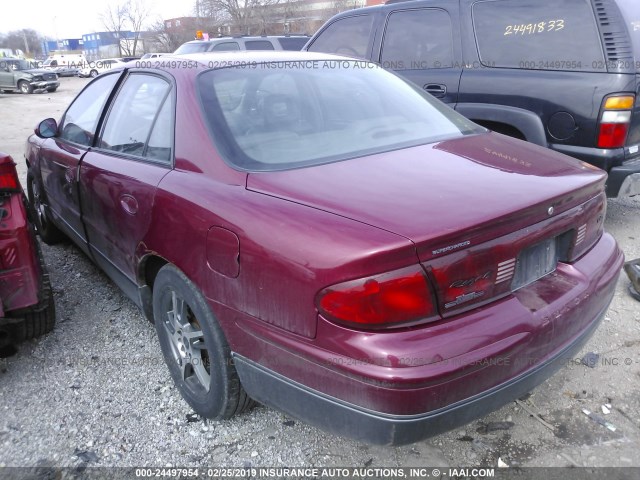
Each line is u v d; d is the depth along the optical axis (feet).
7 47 353.10
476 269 6.40
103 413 9.10
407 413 5.95
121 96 11.14
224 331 7.52
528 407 8.99
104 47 225.76
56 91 92.79
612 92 13.99
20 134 41.96
